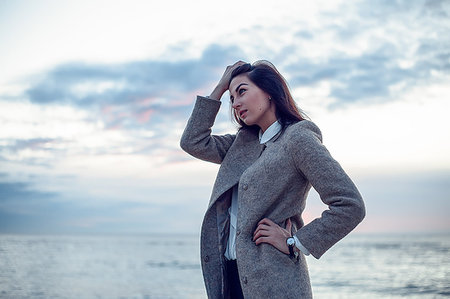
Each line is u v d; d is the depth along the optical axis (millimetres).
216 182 2301
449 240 141000
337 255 55594
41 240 131750
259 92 2223
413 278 25016
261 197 2059
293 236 1979
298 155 1997
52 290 18109
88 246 90875
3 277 23203
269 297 1960
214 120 2459
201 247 2240
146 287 21000
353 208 1880
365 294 18297
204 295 18375
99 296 17078
